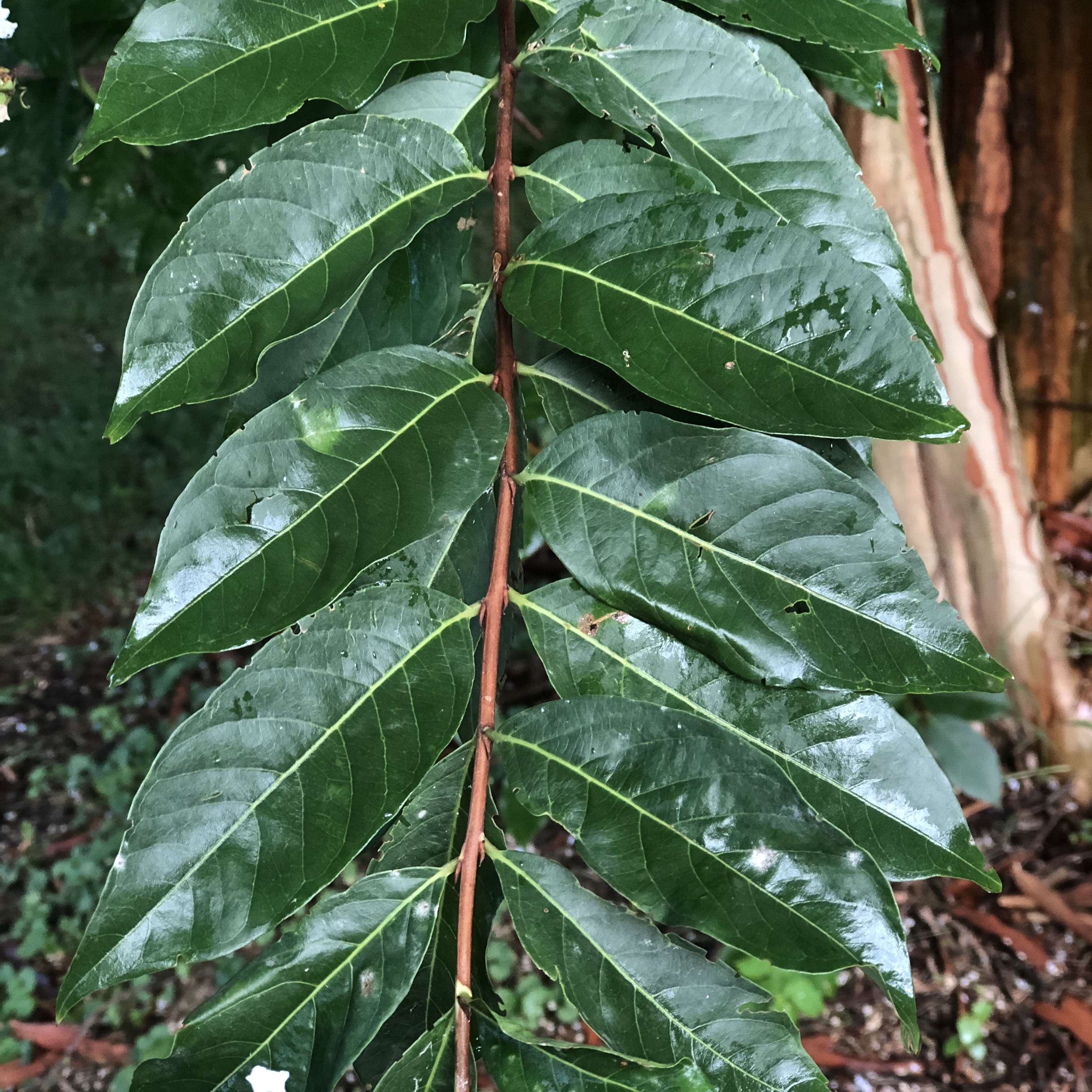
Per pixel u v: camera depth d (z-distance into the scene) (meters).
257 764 0.21
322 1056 0.21
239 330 0.22
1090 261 0.95
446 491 0.22
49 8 0.46
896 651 0.22
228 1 0.23
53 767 1.09
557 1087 0.21
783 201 0.25
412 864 0.23
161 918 0.20
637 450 0.23
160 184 0.58
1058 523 1.02
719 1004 0.21
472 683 0.23
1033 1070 0.69
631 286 0.23
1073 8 0.87
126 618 1.30
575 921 0.22
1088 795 0.86
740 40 0.27
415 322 0.27
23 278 1.73
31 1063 0.80
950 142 0.95
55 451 1.44
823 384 0.22
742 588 0.22
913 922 0.79
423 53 0.24
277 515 0.21
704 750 0.22
